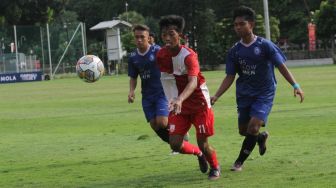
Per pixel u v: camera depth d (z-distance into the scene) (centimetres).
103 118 4009
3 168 2233
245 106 1972
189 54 1808
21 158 2470
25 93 7688
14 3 15700
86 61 3419
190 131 3117
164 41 1823
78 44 14125
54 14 17050
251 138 1939
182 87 1859
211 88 6650
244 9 1914
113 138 2967
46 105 5469
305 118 3388
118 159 2325
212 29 16538
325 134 2712
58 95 6925
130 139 2903
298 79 7538
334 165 1977
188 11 16925
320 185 1695
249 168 2003
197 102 1853
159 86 2352
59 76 13850
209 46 15700
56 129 3509
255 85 1952
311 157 2145
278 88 6062
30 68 13350
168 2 17988
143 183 1853
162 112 2341
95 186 1842
